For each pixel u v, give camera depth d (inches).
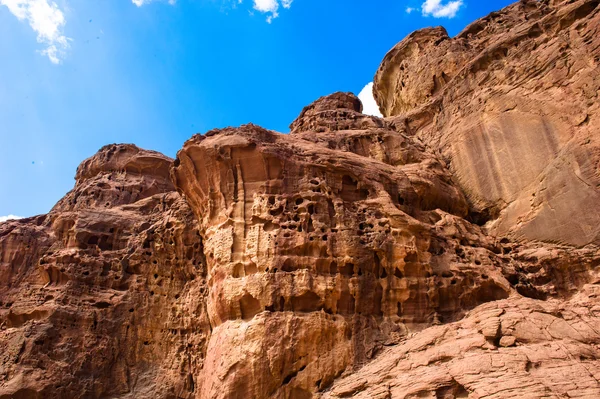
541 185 796.6
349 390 545.6
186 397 759.1
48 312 800.9
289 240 670.5
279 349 599.2
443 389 492.4
